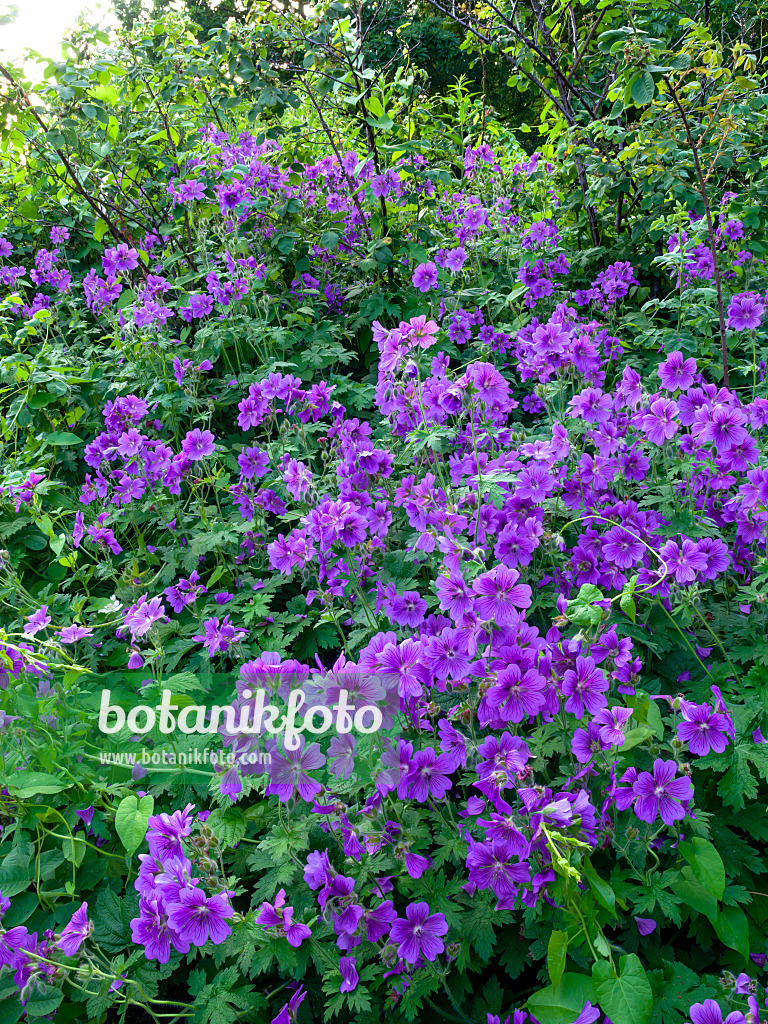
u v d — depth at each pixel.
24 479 3.78
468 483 2.72
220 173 5.27
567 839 1.84
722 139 4.35
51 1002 2.07
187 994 2.39
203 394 4.72
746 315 4.14
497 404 3.30
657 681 2.70
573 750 2.15
